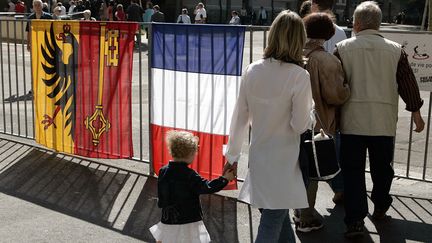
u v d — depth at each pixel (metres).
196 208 3.58
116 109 6.07
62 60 6.36
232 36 5.04
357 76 4.25
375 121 4.24
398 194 5.62
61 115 6.49
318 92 4.09
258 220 4.83
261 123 3.50
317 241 4.44
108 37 5.96
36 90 6.71
